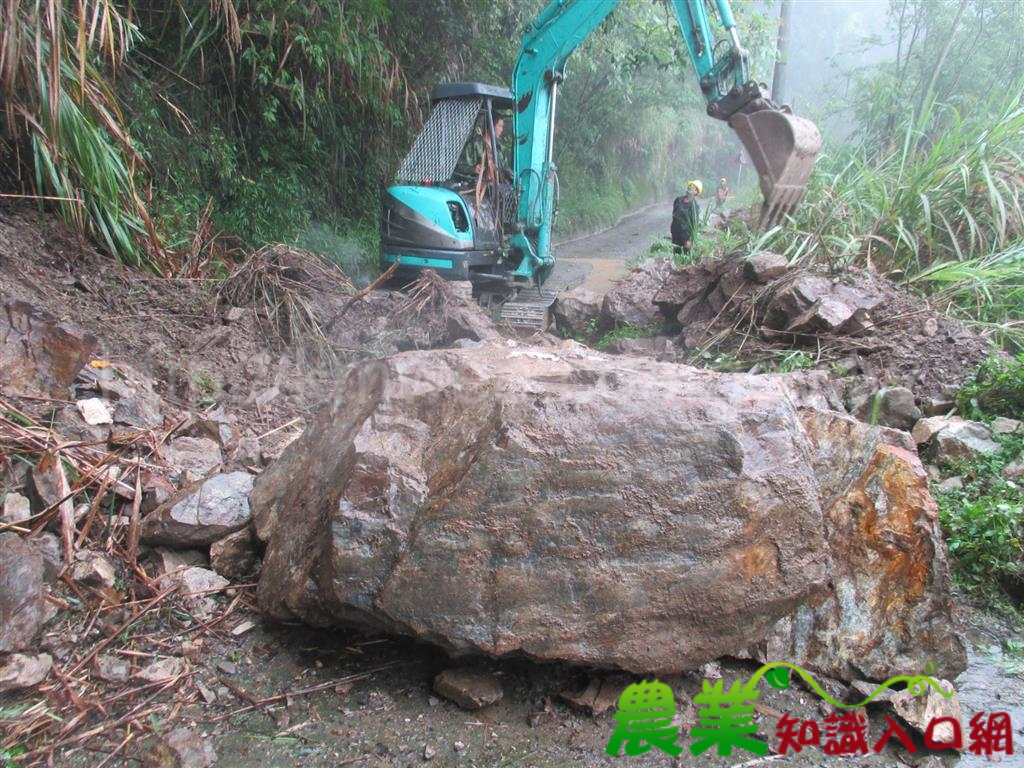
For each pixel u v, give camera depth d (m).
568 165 20.19
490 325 6.30
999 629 3.45
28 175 5.50
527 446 2.59
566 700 2.72
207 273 6.51
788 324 5.90
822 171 8.57
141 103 7.03
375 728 2.59
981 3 11.71
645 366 3.26
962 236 7.06
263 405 4.81
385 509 2.62
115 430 3.78
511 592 2.54
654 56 14.45
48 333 3.73
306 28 8.74
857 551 2.98
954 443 4.42
